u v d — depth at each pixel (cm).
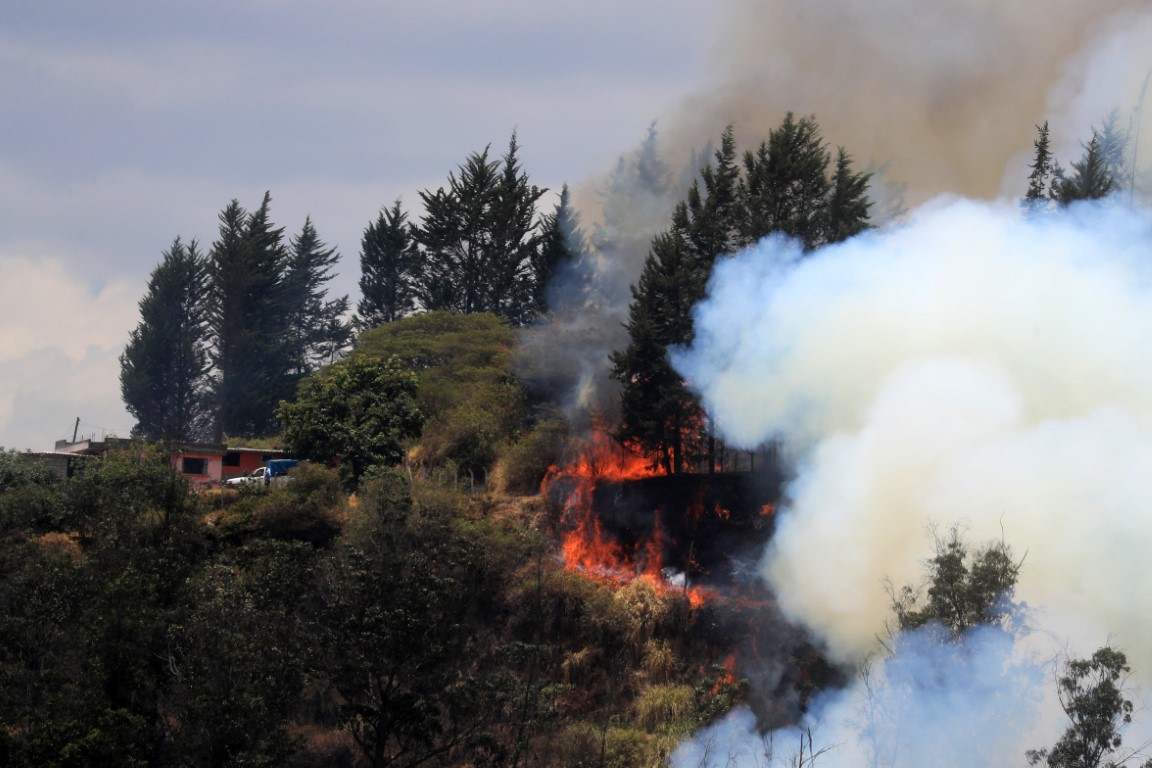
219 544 12538
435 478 14088
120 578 9188
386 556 9938
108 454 14062
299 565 10181
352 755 10131
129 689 8912
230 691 8644
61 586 9588
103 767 8350
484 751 9650
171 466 13400
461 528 12412
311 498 13238
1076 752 8100
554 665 11569
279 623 9419
